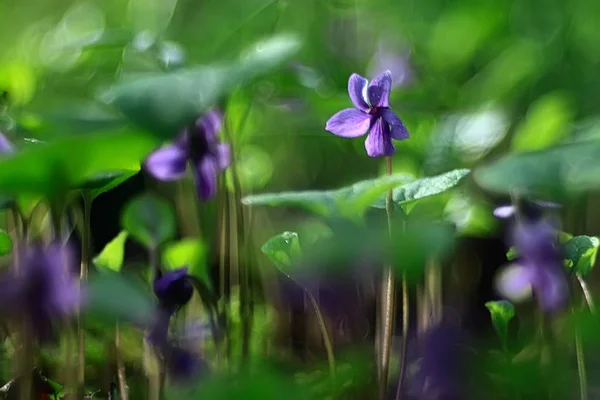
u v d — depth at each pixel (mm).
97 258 625
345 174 852
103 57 740
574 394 590
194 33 958
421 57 979
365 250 530
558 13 1038
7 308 557
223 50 923
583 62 1001
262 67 569
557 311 611
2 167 530
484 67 987
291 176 863
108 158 537
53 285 554
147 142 538
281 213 761
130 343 663
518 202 623
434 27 1018
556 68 982
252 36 931
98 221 716
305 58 941
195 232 721
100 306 524
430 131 729
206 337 643
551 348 612
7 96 653
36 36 1054
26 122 618
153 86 542
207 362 622
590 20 1036
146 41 647
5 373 638
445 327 622
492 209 695
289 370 656
